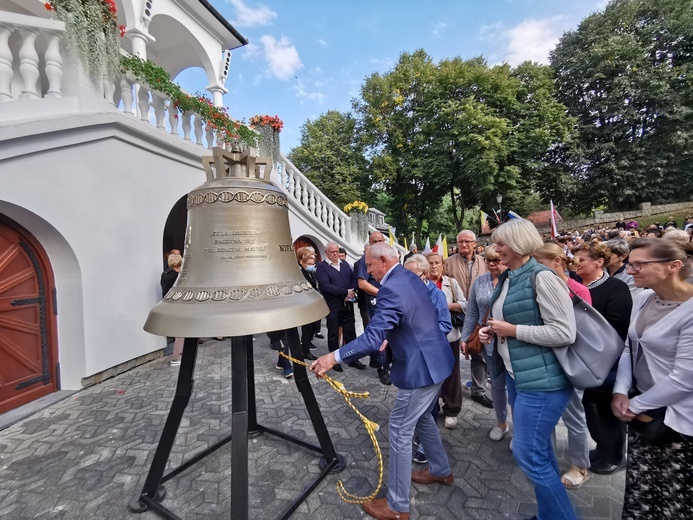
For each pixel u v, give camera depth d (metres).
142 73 4.80
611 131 22.48
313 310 1.80
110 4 4.23
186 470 2.47
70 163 3.76
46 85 4.35
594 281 2.48
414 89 22.42
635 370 1.69
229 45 9.50
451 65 21.19
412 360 1.95
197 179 5.91
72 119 3.66
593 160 23.06
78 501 2.17
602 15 23.56
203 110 6.09
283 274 1.92
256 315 1.59
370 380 4.16
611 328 1.73
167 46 9.39
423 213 25.38
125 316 4.43
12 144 3.17
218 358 5.07
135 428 3.05
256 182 1.95
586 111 23.47
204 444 2.80
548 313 1.65
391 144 23.42
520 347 1.77
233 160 1.99
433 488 2.27
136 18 6.16
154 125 5.33
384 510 1.99
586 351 1.67
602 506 2.08
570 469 2.32
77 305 3.88
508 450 2.68
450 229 30.53
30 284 3.66
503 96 19.83
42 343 3.76
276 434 2.82
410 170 21.62
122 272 4.40
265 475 2.42
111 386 3.97
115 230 4.32
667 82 21.28
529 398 1.72
